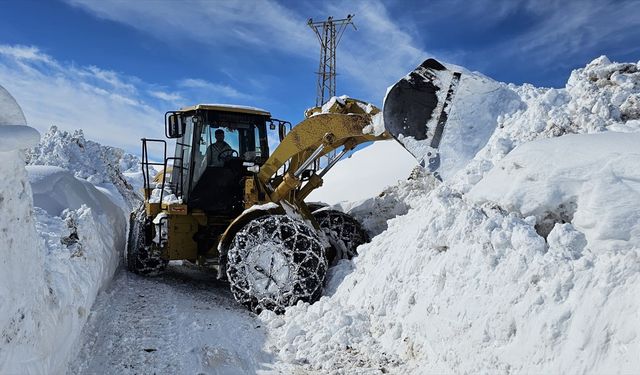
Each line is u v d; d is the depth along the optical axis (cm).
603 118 460
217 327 499
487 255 347
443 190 448
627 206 319
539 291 301
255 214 591
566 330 275
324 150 617
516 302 309
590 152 378
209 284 734
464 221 388
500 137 484
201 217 689
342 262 604
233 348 443
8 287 260
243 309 573
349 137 624
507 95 520
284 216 579
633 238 302
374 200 751
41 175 603
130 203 1170
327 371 394
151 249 728
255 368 405
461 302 350
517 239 338
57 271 360
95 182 1089
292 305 551
